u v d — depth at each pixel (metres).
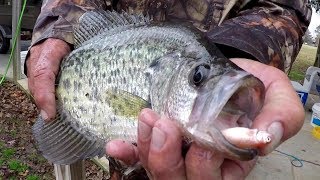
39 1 1.74
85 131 0.34
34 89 0.37
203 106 0.26
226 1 0.38
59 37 0.37
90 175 0.90
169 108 0.29
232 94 0.25
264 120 0.25
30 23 1.74
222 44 0.31
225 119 0.25
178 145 0.26
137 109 0.31
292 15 0.35
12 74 1.54
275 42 0.32
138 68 0.32
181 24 0.33
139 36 0.33
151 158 0.26
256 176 0.91
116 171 0.35
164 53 0.31
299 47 0.35
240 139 0.23
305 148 1.10
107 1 0.42
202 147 0.25
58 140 0.36
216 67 0.27
